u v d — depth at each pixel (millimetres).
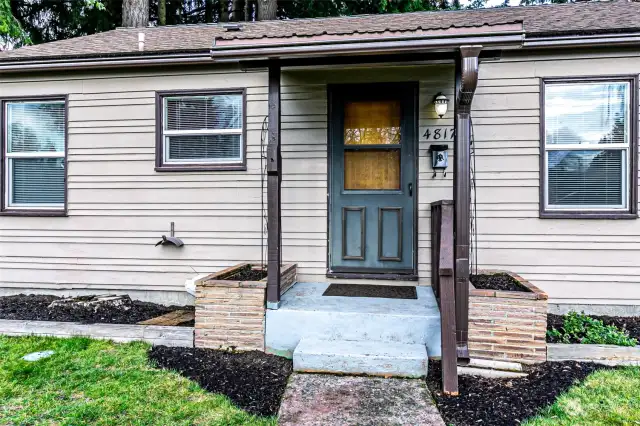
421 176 4316
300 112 4504
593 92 4160
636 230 4086
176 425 2350
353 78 4402
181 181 4770
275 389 2805
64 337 3736
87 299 4707
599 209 4168
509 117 4238
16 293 5070
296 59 3490
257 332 3463
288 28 5727
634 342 3367
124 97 4844
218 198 4707
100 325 3885
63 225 4988
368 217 4410
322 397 2643
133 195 4855
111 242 4910
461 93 2936
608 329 3619
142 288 4855
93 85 4895
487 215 4281
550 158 4238
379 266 4395
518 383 2852
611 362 3113
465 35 2887
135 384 2840
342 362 2998
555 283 4199
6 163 5078
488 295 3160
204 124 4754
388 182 4402
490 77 4258
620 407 2510
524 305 3113
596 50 4102
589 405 2537
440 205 3266
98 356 3314
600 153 4168
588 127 4168
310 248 4496
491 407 2547
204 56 4551
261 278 3893
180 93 4738
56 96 4957
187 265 4773
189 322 4102
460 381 2906
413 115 4336
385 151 4410
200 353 3416
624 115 4113
